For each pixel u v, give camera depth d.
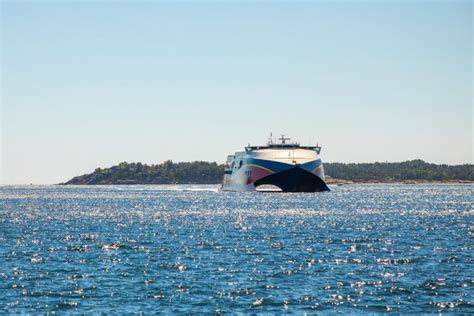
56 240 192.88
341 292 112.38
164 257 152.88
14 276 127.44
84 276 127.44
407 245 173.50
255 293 111.81
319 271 131.75
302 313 99.69
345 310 101.12
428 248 166.50
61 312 100.50
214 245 176.12
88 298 108.69
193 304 104.81
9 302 106.44
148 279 124.06
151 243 182.62
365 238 191.88
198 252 161.50
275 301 106.50
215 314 99.19
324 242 181.88
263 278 124.44
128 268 136.88
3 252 163.12
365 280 121.94
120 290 114.44
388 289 114.25
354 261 144.75
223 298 108.50
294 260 146.50
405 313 99.25
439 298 107.56
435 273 128.50
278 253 158.38
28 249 169.50
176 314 99.12
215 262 144.25
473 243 176.62
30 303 105.75
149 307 103.00
